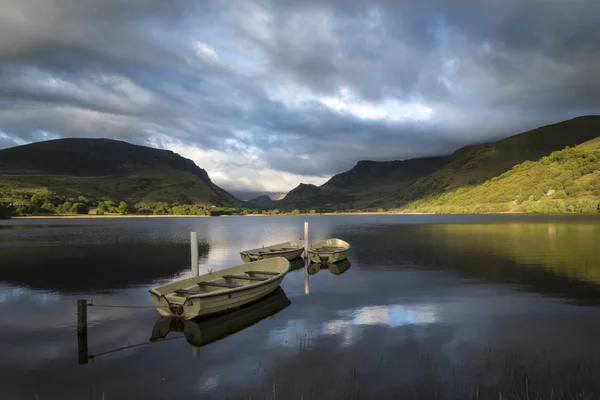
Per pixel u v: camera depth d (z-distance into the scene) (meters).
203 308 15.16
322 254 30.70
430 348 12.32
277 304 18.27
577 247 39.41
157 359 11.88
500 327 14.33
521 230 65.50
